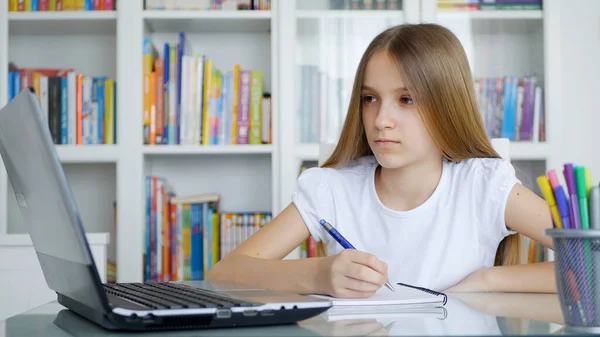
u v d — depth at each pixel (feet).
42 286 6.15
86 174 8.07
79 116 7.59
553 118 7.63
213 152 7.56
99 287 1.94
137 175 7.49
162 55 8.14
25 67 8.14
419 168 4.19
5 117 2.26
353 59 7.62
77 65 8.19
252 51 8.23
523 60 7.67
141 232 7.47
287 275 3.12
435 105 3.77
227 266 3.61
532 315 2.39
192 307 2.05
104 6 7.61
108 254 7.87
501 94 7.67
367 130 3.88
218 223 7.67
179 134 7.59
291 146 7.50
